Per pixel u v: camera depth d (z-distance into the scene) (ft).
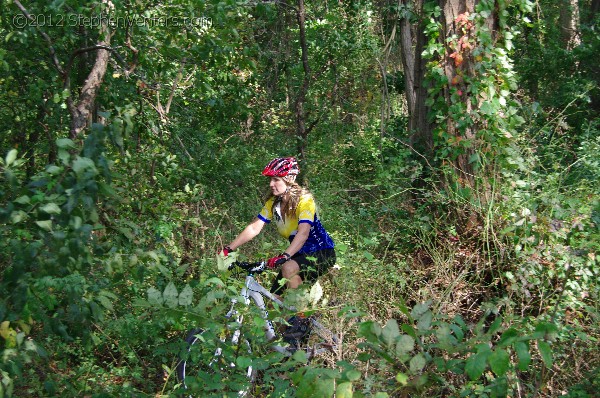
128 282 16.34
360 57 41.86
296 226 18.22
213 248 21.03
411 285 19.94
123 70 22.25
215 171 28.63
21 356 11.34
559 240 19.13
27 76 23.21
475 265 19.85
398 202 24.18
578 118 38.45
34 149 23.63
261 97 38.99
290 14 39.42
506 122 21.98
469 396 13.32
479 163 21.20
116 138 11.56
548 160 25.16
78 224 10.57
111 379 15.88
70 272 11.32
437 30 22.08
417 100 31.71
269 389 14.43
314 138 37.32
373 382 12.16
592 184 21.76
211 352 13.67
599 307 17.62
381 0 45.03
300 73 41.09
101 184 10.96
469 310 18.54
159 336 16.80
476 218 20.71
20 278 10.59
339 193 28.81
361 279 18.84
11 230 11.18
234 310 15.03
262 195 28.66
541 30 44.86
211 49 21.71
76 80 23.15
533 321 16.84
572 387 14.38
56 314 11.69
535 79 43.55
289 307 13.83
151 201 20.11
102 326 15.81
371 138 35.65
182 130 27.58
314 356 15.71
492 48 21.68
